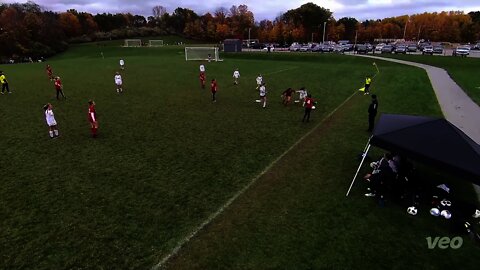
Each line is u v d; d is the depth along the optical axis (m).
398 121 12.88
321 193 12.26
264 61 66.12
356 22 153.62
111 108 25.28
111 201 11.66
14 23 107.19
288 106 26.09
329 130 19.83
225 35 149.25
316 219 10.62
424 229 10.16
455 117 22.38
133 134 19.08
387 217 10.74
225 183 13.03
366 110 24.67
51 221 10.49
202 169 14.30
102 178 13.45
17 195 12.11
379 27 156.25
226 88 34.09
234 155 15.89
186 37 157.88
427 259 8.92
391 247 9.36
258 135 18.89
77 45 124.38
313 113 23.94
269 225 10.30
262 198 11.91
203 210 11.12
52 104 26.64
